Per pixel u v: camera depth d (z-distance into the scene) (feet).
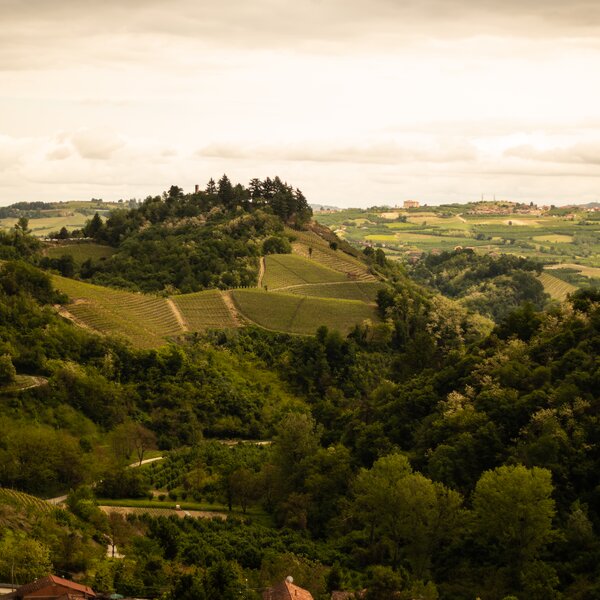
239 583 431.84
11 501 547.90
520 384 654.12
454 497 533.14
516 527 508.94
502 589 493.77
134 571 461.78
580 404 593.01
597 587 476.13
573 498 551.18
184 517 599.16
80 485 629.10
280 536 581.12
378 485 538.47
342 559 541.75
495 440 597.11
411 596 434.71
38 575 440.86
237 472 654.94
